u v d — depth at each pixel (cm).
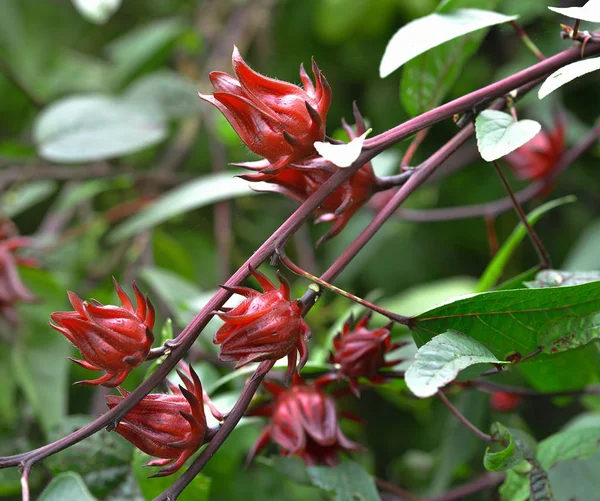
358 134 66
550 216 117
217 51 136
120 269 119
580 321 64
